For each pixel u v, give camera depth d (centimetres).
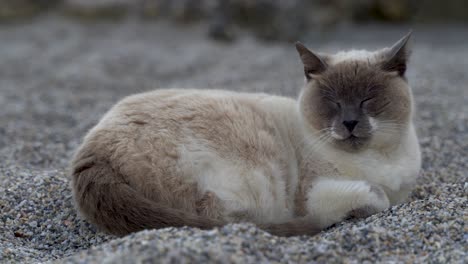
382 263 119
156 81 255
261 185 132
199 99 135
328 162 135
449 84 213
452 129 173
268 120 136
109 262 116
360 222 130
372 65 135
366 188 132
